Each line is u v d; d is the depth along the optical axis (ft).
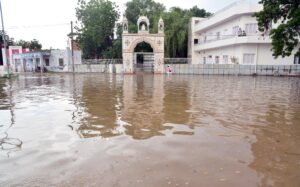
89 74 130.00
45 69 160.66
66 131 22.88
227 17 122.62
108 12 161.89
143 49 154.71
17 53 178.40
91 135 21.61
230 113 30.78
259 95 47.42
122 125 24.88
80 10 164.35
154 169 14.87
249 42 111.86
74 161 16.07
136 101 39.96
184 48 167.32
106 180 13.53
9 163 15.93
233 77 102.12
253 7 112.06
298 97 44.73
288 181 13.52
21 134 22.11
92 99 42.32
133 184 13.09
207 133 22.24
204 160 16.21
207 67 118.83
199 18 163.02
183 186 12.92
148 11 167.53
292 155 17.15
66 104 37.45
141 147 18.58
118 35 161.48
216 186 12.96
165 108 33.94
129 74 123.54
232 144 19.31
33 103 38.70
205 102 39.06
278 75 110.22
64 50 159.53
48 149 18.30
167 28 148.46
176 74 122.01
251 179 13.71
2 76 105.09
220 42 127.75
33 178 13.84
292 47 75.61
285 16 76.79
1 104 38.17
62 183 13.24
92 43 166.61
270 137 21.11
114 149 18.17
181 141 19.99
